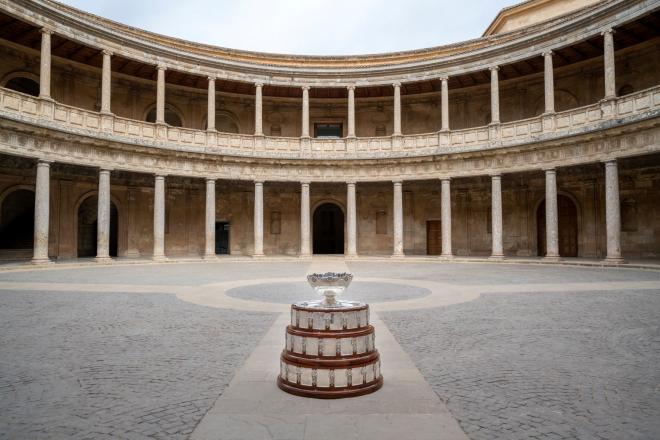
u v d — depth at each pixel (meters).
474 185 41.38
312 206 44.56
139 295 16.30
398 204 38.53
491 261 34.31
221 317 12.16
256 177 38.94
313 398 6.39
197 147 37.03
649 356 8.44
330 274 7.51
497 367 7.84
